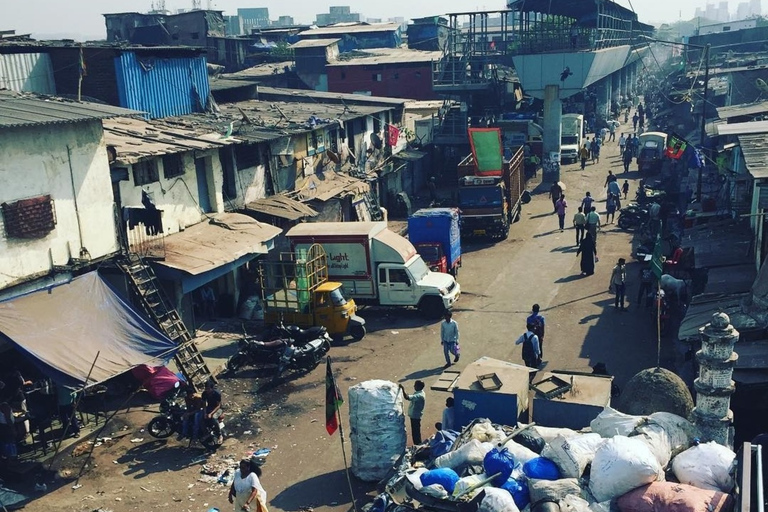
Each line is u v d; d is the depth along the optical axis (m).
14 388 14.91
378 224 24.22
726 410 11.34
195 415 15.11
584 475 10.77
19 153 15.53
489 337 21.00
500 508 9.90
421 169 45.19
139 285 18.09
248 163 26.50
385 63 58.59
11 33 29.31
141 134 22.28
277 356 19.33
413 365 19.30
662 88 77.75
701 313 16.30
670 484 9.84
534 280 26.27
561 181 44.16
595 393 13.01
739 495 7.73
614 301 23.41
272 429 16.05
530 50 45.22
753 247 20.12
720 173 28.75
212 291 23.52
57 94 25.98
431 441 12.98
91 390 16.66
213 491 13.47
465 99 50.38
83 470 14.26
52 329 14.71
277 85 60.91
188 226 22.70
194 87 29.89
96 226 17.80
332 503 12.95
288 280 22.09
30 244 15.90
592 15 51.91
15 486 13.65
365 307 24.53
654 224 28.95
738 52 73.62
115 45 27.22
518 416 13.02
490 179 31.28
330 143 33.69
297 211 26.17
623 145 51.25
